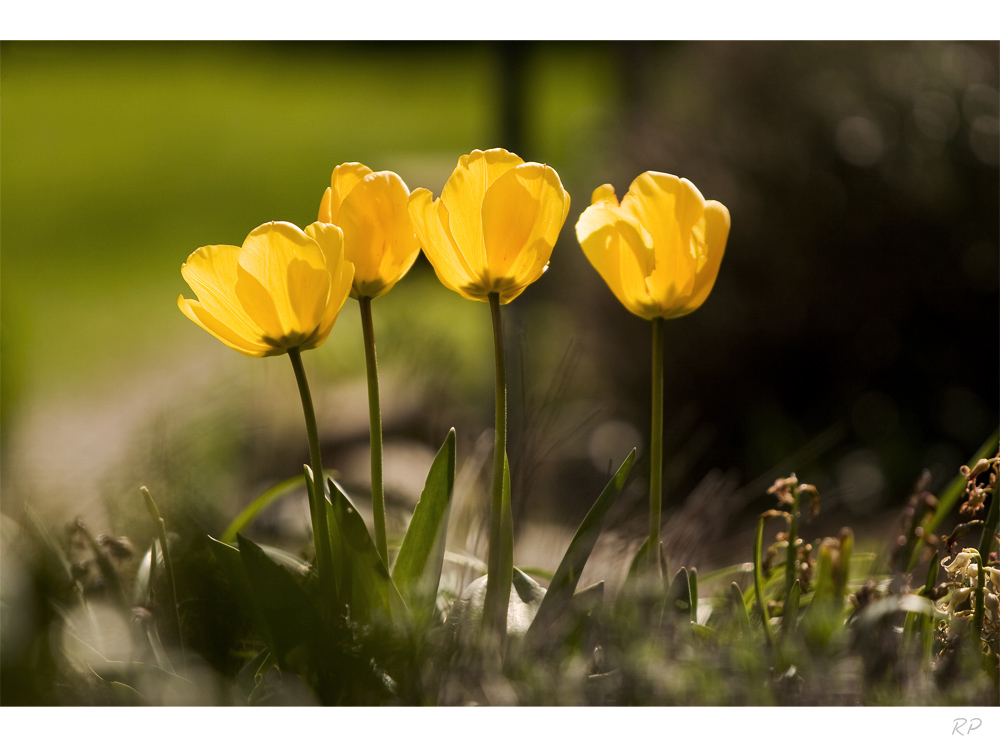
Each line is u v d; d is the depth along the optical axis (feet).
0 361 7.33
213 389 6.27
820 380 12.98
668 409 13.57
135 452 4.99
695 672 4.19
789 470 11.44
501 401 4.34
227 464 5.37
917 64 12.44
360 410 10.47
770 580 4.61
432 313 14.10
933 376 12.38
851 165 12.41
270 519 5.27
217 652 4.43
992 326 12.09
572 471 10.27
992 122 12.00
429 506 4.42
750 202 12.86
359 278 4.40
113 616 4.44
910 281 12.32
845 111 12.56
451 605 4.51
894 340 12.52
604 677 4.23
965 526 4.41
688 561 4.72
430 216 4.37
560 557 5.10
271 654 4.38
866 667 4.21
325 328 4.33
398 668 4.26
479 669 4.24
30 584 4.29
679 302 4.40
